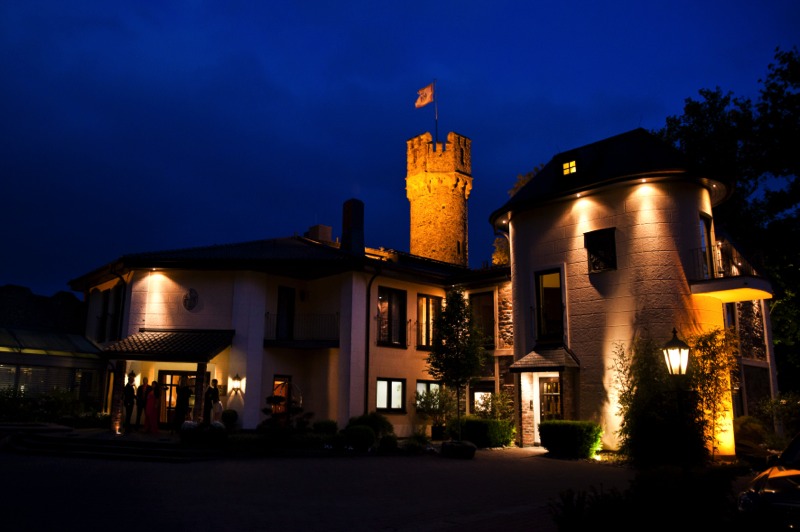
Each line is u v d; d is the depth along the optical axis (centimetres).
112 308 2183
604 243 1691
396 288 2188
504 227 2091
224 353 1956
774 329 2622
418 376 2209
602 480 1162
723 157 2711
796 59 2545
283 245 2362
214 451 1405
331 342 2003
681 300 1560
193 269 2012
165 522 727
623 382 1574
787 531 575
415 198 4278
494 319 2117
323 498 912
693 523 573
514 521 757
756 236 2609
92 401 2144
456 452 1488
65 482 1013
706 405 1422
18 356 2031
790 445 711
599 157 1794
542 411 1806
